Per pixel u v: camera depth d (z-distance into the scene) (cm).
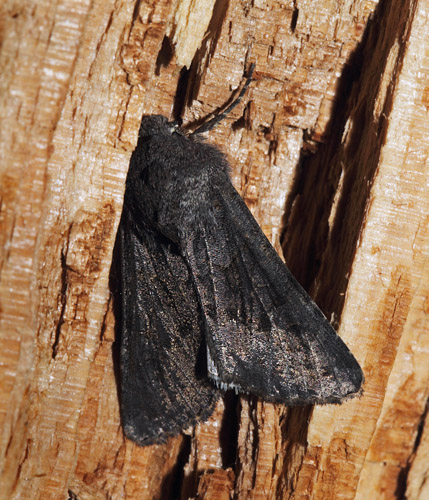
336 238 11
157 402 11
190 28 11
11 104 10
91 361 10
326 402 11
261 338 11
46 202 10
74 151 10
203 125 11
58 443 10
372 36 11
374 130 11
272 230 11
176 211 11
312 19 11
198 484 11
